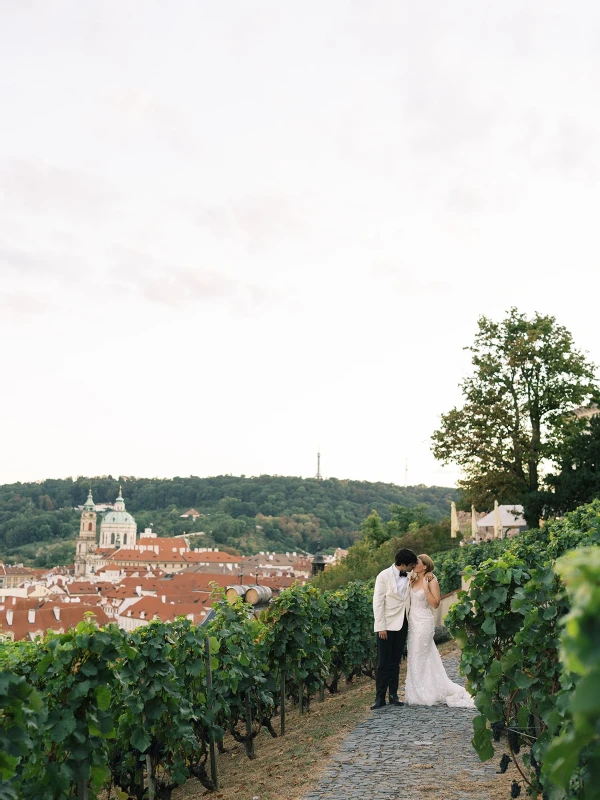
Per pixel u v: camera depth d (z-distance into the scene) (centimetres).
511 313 4303
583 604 179
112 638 647
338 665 1541
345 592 1623
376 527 8400
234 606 1113
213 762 857
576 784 355
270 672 1130
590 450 3556
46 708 600
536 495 3538
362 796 632
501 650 688
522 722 588
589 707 177
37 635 678
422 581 1073
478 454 4156
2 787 466
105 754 650
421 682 1048
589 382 4138
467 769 696
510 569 685
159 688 754
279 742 1016
